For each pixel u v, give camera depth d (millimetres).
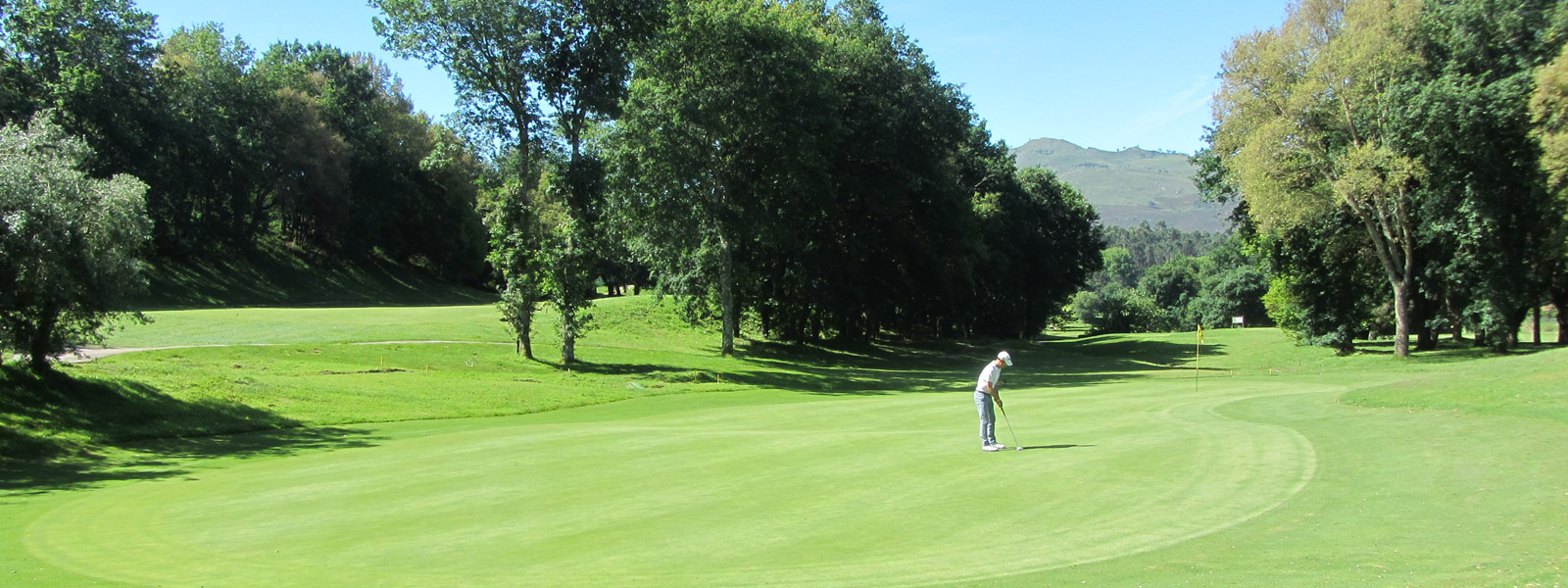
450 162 39031
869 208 54156
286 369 30797
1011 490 11227
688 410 27469
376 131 87500
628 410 27969
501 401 28234
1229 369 48500
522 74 38094
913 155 54188
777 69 43594
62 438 18844
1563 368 17094
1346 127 40094
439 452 17000
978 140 75688
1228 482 11242
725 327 49719
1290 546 8305
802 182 46844
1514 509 9234
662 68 43656
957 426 18406
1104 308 131000
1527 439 12781
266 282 72750
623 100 41594
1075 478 11820
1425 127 36875
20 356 23375
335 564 8625
